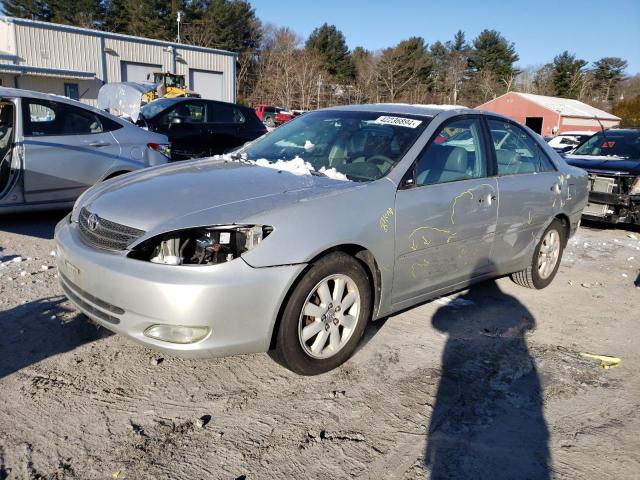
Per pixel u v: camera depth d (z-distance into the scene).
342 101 65.25
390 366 3.38
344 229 3.03
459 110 4.13
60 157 5.92
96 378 3.03
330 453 2.53
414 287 3.61
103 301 2.83
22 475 2.26
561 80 75.00
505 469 2.50
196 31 61.44
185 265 2.68
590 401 3.13
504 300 4.71
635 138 8.88
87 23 59.81
